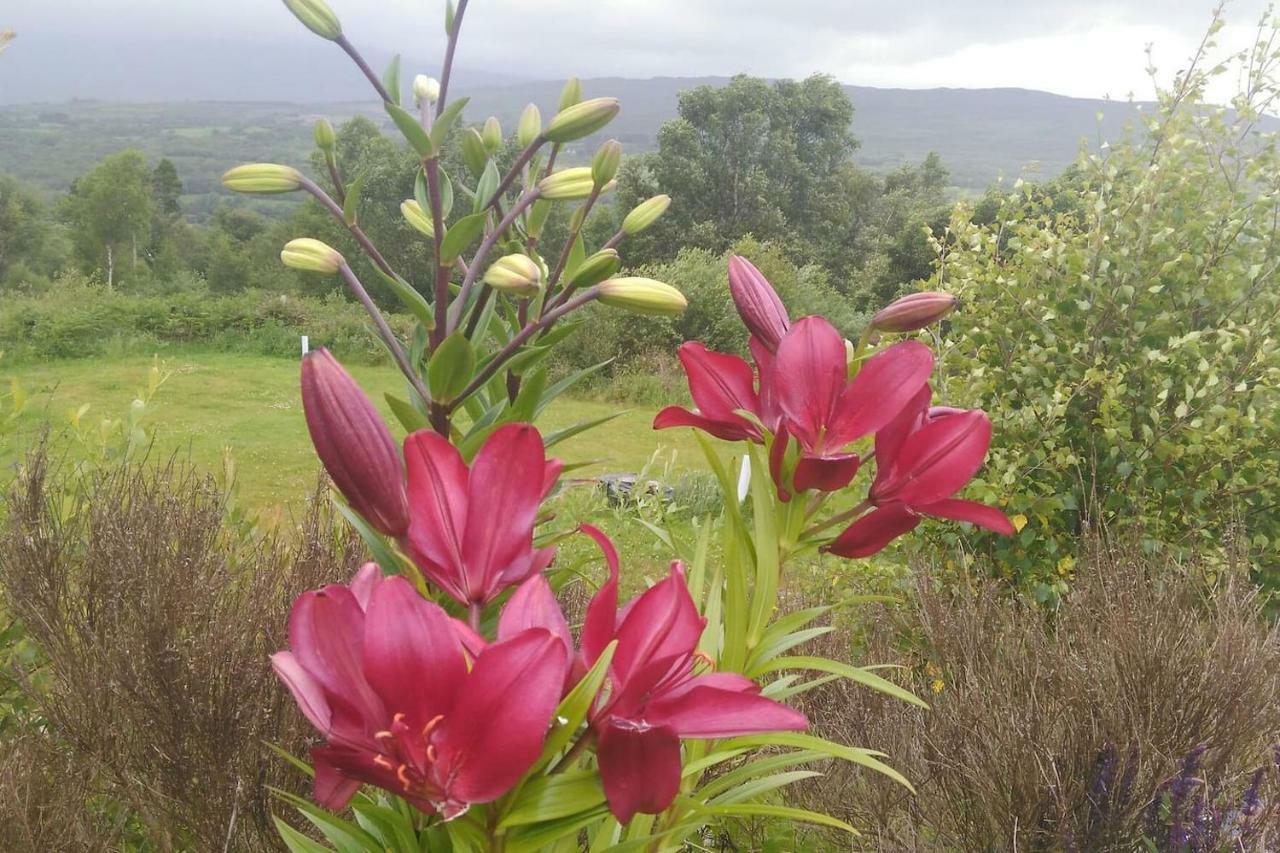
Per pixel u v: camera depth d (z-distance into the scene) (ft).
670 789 2.85
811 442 3.96
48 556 8.63
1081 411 15.24
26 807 7.16
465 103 4.16
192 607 8.27
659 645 3.01
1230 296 14.80
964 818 9.00
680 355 4.22
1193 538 13.62
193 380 57.06
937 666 12.09
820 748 3.76
